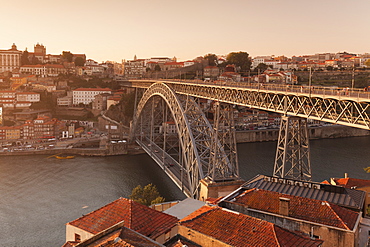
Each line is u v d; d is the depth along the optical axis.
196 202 53.72
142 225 34.25
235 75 191.75
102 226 34.56
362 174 114.50
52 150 171.50
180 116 93.50
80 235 34.81
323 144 178.88
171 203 56.97
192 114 90.19
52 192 108.38
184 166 117.62
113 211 36.56
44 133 195.25
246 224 31.45
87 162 151.62
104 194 106.06
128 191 108.69
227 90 75.00
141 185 114.56
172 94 98.62
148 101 152.00
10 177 125.69
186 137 88.31
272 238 28.92
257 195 40.34
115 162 151.62
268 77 189.00
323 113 50.16
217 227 32.09
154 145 151.62
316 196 41.53
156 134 170.00
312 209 36.59
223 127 79.25
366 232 38.50
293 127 57.97
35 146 180.12
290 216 36.25
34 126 194.00
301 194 42.19
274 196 39.53
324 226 33.94
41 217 89.94
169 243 33.28
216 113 79.12
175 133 168.62
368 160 137.00
